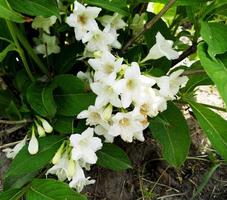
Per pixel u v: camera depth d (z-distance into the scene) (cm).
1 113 32
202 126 29
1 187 33
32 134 28
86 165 30
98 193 33
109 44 30
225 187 36
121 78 26
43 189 27
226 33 27
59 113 29
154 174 35
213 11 29
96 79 26
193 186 35
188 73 31
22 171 27
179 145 30
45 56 32
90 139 27
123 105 25
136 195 34
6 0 24
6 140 35
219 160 37
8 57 32
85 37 28
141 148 36
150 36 31
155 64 31
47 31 30
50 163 30
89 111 27
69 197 26
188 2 28
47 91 29
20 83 31
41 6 26
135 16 32
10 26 27
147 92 26
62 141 28
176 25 35
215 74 24
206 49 26
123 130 27
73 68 34
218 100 44
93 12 28
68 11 30
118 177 34
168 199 34
